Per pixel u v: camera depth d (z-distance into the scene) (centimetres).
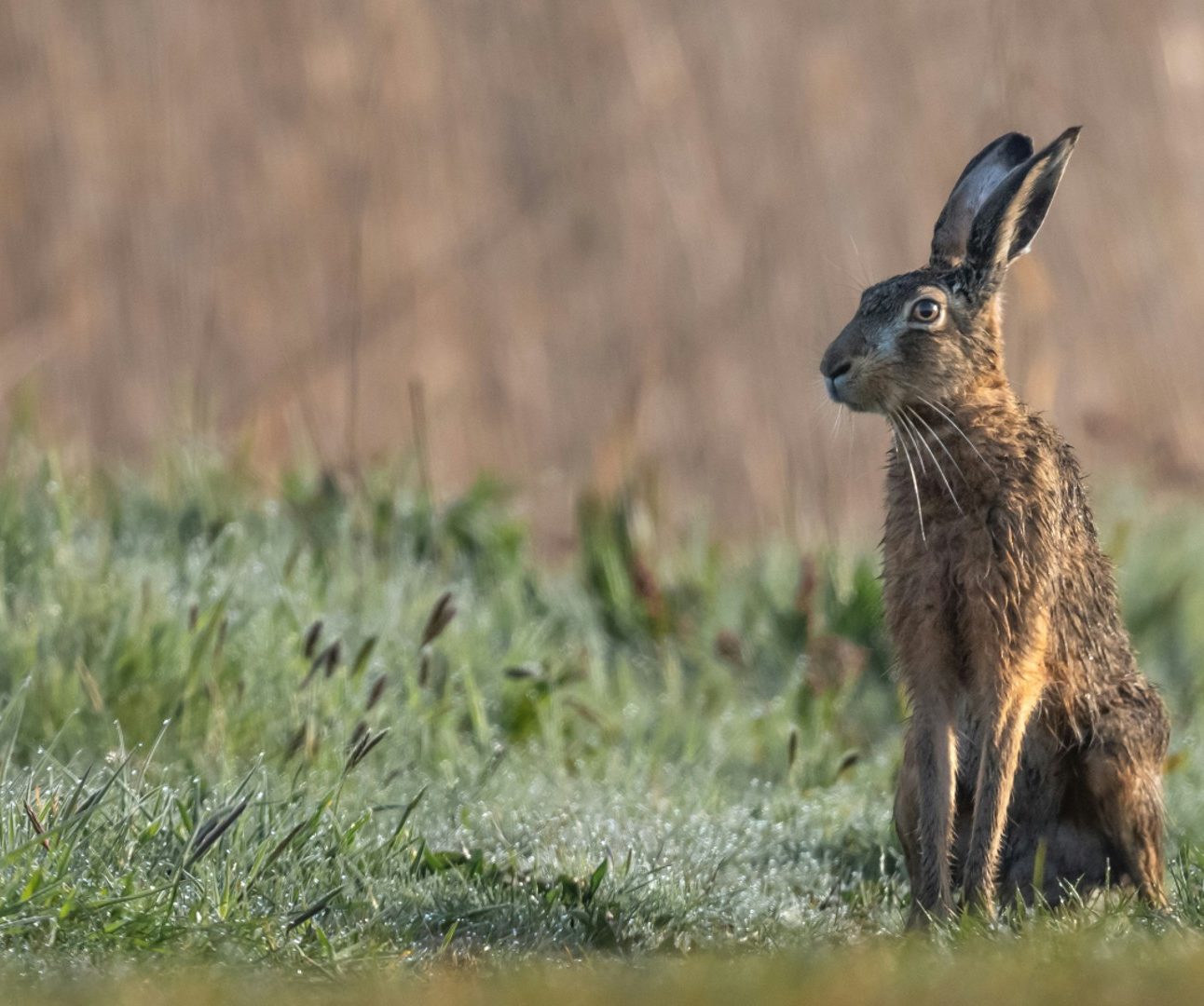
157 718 1506
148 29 2917
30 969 907
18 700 1425
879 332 1354
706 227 3005
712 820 1431
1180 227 3186
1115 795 1310
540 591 2130
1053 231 3144
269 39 2964
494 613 2011
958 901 1259
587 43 3069
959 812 1349
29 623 1622
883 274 3002
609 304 2959
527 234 2986
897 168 3045
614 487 2508
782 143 3052
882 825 1474
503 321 2928
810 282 2980
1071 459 1363
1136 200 3181
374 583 1912
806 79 3080
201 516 2072
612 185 3014
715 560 2266
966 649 1298
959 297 1367
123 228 2845
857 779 1656
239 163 2919
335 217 2928
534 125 3033
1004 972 802
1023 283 2928
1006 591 1277
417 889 1183
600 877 1186
